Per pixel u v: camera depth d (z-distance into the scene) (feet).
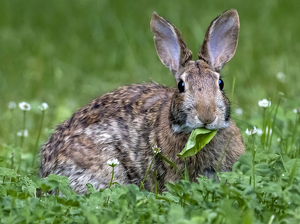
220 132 32.42
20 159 38.09
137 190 27.22
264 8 80.53
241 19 77.25
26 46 71.46
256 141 35.42
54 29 78.07
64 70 63.21
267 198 26.13
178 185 25.81
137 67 62.03
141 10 81.20
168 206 25.43
